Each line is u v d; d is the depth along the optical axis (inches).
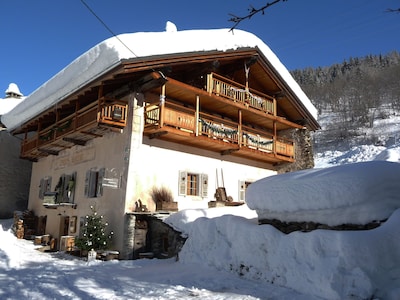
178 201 524.4
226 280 256.1
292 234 234.4
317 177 231.3
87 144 559.8
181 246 365.4
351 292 184.9
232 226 288.7
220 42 538.9
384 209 208.8
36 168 741.9
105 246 439.8
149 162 497.7
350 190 207.3
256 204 278.4
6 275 298.8
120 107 474.6
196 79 581.6
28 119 655.1
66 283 262.8
